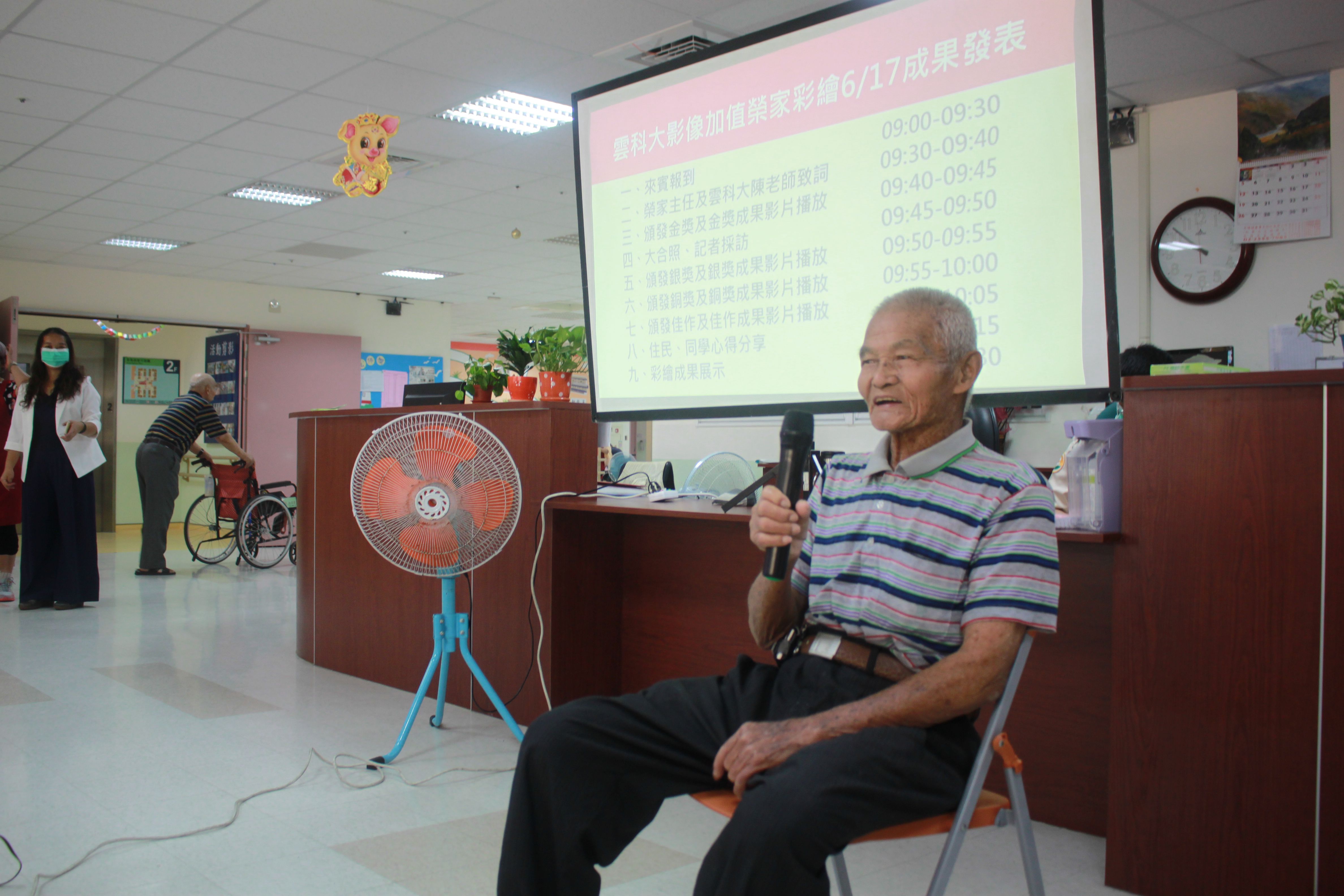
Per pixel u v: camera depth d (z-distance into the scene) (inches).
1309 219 185.9
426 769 100.3
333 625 147.0
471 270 401.7
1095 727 83.7
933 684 46.1
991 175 80.8
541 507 111.0
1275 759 65.7
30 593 194.9
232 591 227.9
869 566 51.0
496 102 216.7
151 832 83.1
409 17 173.2
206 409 261.7
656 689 54.7
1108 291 75.2
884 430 52.1
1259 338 192.5
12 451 194.2
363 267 395.9
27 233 335.3
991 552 47.8
